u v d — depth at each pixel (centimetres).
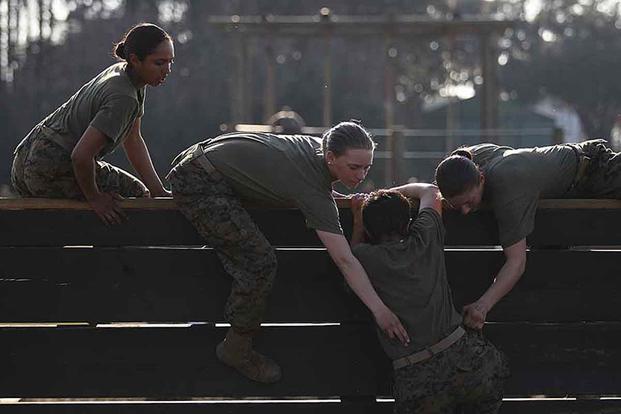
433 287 1020
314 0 9194
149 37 1046
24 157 1087
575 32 11444
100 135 1030
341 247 1016
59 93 7612
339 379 1090
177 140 7700
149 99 7788
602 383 1104
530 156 1078
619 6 11469
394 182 3566
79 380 1085
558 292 1100
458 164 1027
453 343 1011
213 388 1087
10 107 7262
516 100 11212
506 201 1052
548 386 1101
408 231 1057
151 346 1087
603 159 1101
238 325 1046
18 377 1084
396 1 9438
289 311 1090
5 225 1081
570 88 10738
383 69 9338
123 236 1082
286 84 8788
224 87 8044
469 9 12338
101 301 1084
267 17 4238
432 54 9869
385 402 1095
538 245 1100
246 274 1034
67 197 1088
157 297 1085
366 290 1011
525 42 11812
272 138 1043
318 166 1024
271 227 1081
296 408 1091
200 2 8656
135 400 1216
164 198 1082
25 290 1082
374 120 8956
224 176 1036
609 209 1098
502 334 1098
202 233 1041
